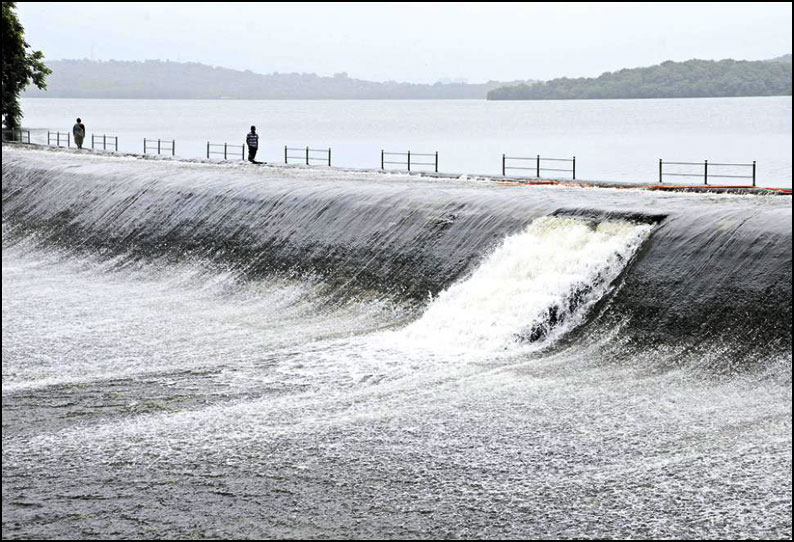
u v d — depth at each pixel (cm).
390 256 4366
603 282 3569
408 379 3100
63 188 7125
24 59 11931
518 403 2803
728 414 2611
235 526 2116
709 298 3219
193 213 5725
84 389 3111
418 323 3750
